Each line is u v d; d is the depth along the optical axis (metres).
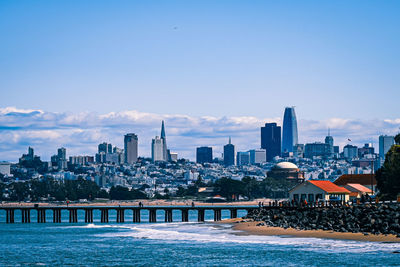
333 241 139.25
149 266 120.94
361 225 152.00
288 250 131.00
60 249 149.00
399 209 157.25
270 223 176.00
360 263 113.88
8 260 132.38
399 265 111.38
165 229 195.25
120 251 141.50
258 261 120.69
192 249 139.88
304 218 169.62
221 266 117.75
